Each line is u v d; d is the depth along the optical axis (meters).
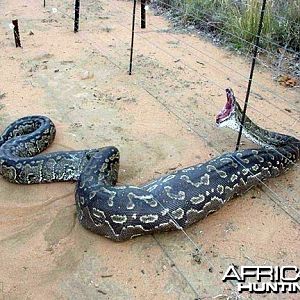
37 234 1.93
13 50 3.82
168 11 4.71
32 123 2.62
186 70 3.42
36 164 2.21
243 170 2.06
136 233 1.84
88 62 3.58
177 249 1.84
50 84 3.22
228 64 3.52
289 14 3.90
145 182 2.23
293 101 2.99
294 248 1.85
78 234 1.92
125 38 4.06
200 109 2.88
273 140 2.39
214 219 2.00
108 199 1.83
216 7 4.31
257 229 1.95
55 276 1.73
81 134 2.63
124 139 2.58
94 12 4.81
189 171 1.98
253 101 2.98
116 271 1.75
